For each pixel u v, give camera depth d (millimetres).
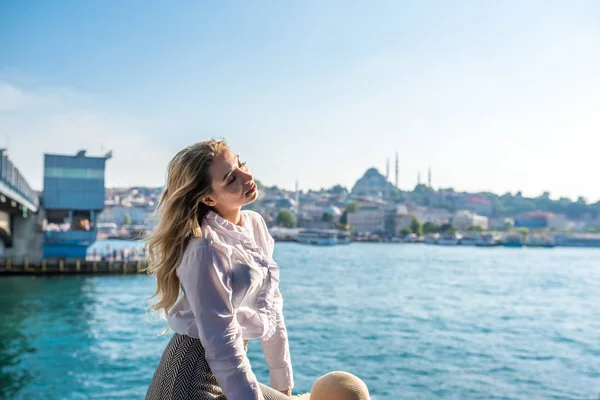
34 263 55500
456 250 165125
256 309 2295
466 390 18734
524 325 34594
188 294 2143
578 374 21500
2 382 17859
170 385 2170
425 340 28016
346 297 47156
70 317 32156
